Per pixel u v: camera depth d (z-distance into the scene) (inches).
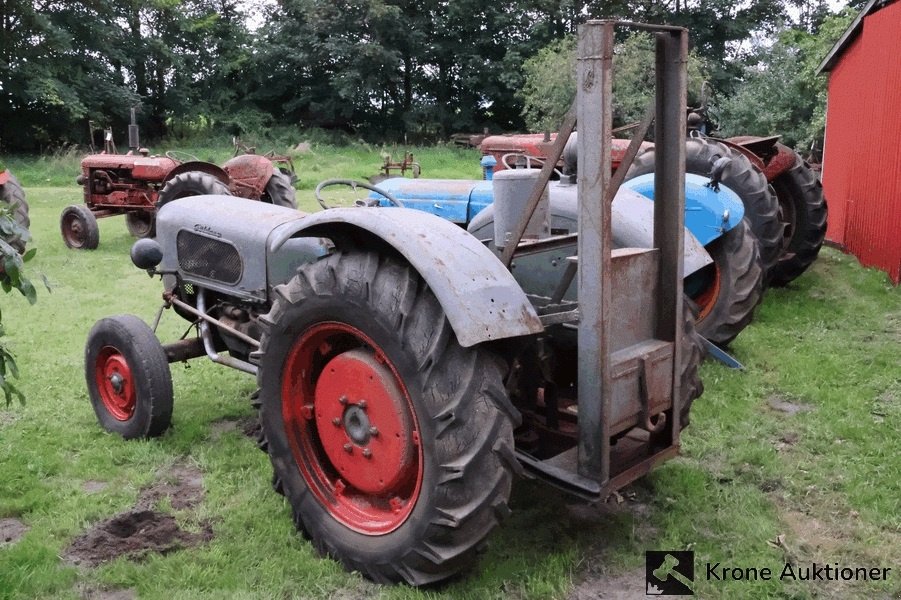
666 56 97.4
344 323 98.8
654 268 102.9
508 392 107.0
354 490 106.7
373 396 97.9
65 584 99.9
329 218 98.2
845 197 349.1
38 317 235.0
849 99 347.3
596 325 91.5
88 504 120.2
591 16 1063.6
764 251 226.5
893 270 281.4
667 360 103.0
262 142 1093.1
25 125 987.3
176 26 1159.0
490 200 206.1
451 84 1219.9
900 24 279.4
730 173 226.4
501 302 90.2
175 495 124.8
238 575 101.1
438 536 91.6
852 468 130.5
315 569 102.6
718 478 128.1
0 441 143.8
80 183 398.3
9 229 99.0
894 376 176.7
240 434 149.0
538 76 846.5
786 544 108.0
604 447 94.1
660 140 100.0
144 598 96.7
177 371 184.9
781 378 175.2
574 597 96.7
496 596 95.7
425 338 91.3
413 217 96.3
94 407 152.0
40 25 951.0
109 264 328.8
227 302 155.4
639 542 108.3
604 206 88.4
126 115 1059.9
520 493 121.7
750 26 1060.5
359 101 1188.5
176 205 162.1
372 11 1104.8
